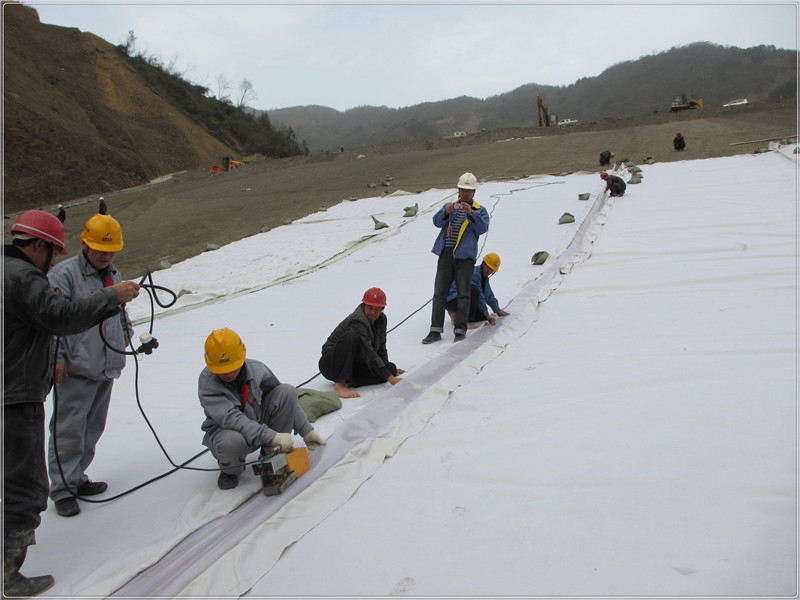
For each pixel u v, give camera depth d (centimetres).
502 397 454
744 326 536
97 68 5600
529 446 368
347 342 496
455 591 254
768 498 287
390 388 491
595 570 255
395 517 314
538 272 860
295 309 853
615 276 782
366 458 380
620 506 296
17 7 5556
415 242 1245
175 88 6519
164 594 273
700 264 782
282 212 2006
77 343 345
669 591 238
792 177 1333
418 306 791
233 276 1160
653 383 434
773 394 393
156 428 477
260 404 389
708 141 2452
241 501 347
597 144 2770
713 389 412
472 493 326
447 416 438
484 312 647
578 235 1080
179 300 1001
